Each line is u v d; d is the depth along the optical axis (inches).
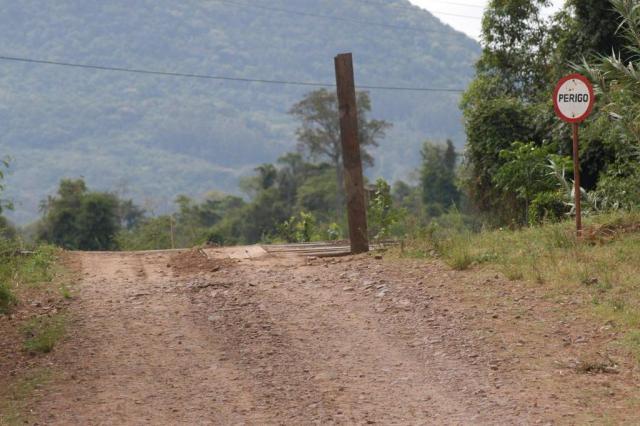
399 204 4399.6
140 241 2628.0
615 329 532.7
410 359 514.3
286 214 5049.2
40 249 999.0
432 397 446.3
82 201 3762.3
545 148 1168.2
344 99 936.9
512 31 1817.2
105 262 946.1
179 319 632.4
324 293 698.8
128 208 5526.6
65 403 453.4
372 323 597.9
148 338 581.9
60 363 527.5
